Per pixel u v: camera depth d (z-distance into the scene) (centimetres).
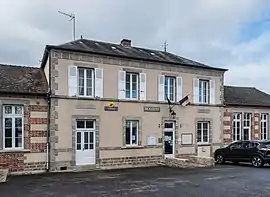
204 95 2306
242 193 1123
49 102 1742
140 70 2020
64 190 1197
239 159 2034
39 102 1730
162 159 2066
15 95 1672
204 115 2272
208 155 2267
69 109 1786
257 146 1958
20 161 1662
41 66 2027
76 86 1816
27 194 1128
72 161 1777
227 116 2442
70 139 1780
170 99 2142
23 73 1917
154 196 1080
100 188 1233
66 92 1786
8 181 1420
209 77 2311
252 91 2945
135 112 1988
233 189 1196
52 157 1728
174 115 2131
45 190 1200
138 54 2131
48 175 1599
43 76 1923
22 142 1683
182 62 2216
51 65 1753
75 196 1090
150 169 1836
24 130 1686
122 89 1953
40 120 1723
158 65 2088
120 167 1909
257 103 2627
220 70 2355
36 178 1502
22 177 1540
